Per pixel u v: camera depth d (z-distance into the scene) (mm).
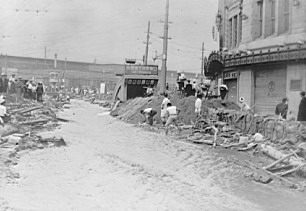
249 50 27109
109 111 46281
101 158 13352
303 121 16156
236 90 31141
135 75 48312
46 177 10164
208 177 10789
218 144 17406
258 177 10453
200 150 15969
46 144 16047
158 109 30500
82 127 25562
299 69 22250
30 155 13438
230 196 8805
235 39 33688
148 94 42188
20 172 10609
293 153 12117
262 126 18156
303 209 7867
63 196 8359
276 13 25000
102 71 121750
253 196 8836
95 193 8711
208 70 36375
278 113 19391
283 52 22891
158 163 12742
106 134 21688
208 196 8766
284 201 8445
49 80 101125
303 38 21672
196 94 31469
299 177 10820
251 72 27438
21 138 15961
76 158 13203
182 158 13828
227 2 35531
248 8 28453
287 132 15289
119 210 7449
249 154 15008
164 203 8062
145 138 20016
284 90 23938
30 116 26375
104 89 89625
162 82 40844
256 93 27125
